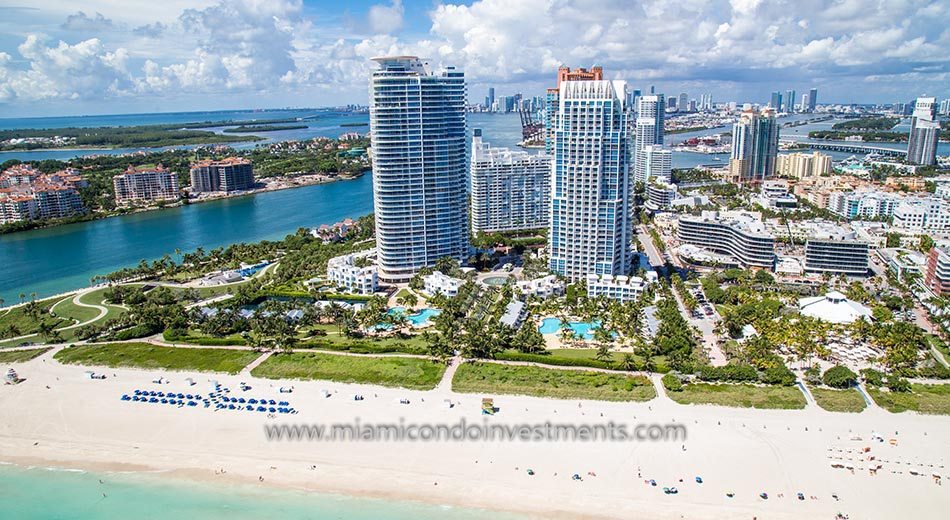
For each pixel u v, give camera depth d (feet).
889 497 630.74
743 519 608.60
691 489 652.48
